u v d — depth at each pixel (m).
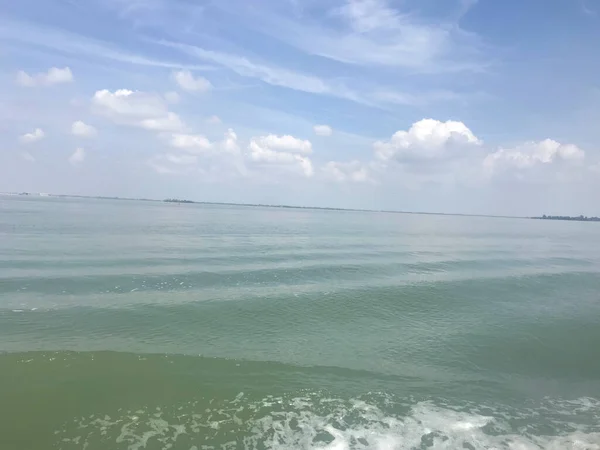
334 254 34.97
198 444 8.40
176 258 29.05
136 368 11.58
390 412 9.96
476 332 16.25
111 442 8.34
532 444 8.82
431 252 41.19
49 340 13.38
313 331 15.88
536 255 43.47
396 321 17.48
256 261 29.11
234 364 12.23
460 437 9.00
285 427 9.14
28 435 8.45
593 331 16.69
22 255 27.53
